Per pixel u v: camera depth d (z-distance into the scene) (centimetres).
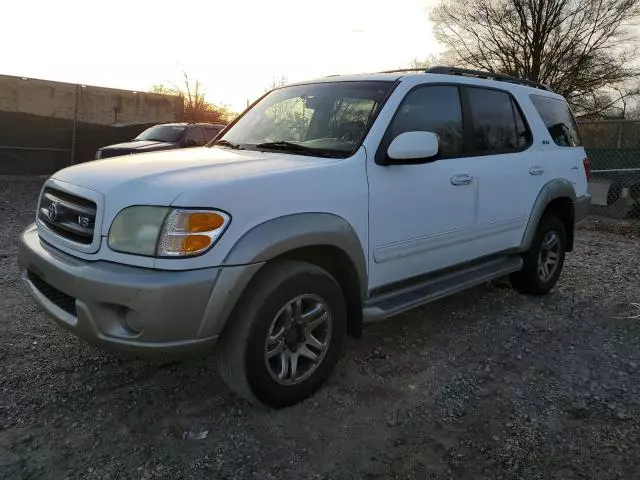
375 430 284
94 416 286
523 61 2438
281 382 292
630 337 418
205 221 252
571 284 562
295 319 293
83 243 275
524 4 2309
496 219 424
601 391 331
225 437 273
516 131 456
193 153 348
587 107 2342
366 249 322
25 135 1491
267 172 287
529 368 361
